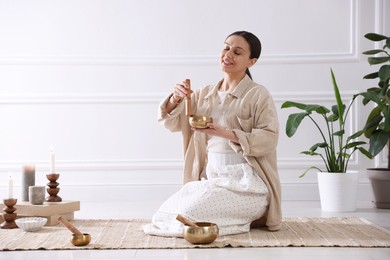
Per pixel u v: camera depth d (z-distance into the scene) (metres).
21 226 2.72
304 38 4.25
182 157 4.25
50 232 2.72
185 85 2.73
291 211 3.63
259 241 2.48
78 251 2.32
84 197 4.21
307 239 2.54
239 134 2.67
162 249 2.35
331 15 4.25
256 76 4.25
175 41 4.25
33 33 4.23
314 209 3.73
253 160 2.73
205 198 2.59
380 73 3.66
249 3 4.25
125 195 4.23
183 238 2.55
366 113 4.25
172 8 4.25
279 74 4.25
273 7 4.25
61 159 4.23
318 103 4.25
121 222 3.03
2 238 2.56
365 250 2.34
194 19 4.25
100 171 4.24
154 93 4.25
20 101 4.20
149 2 4.25
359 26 4.23
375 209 3.74
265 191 2.71
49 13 4.23
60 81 4.23
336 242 2.47
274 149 2.77
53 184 3.12
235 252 2.29
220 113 2.83
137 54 4.25
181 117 2.90
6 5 4.22
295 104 3.60
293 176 4.25
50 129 4.23
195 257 2.20
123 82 4.24
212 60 4.23
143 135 4.25
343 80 4.25
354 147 4.06
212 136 2.82
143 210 3.68
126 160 4.24
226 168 2.72
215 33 4.25
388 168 3.85
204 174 2.88
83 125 4.24
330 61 4.24
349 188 3.63
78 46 4.24
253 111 2.79
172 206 2.69
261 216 2.78
